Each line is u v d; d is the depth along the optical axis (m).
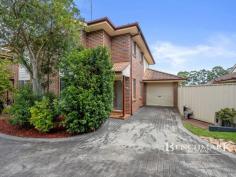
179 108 15.54
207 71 59.19
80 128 7.78
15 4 8.05
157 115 13.52
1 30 8.70
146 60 24.05
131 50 14.07
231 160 5.18
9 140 7.19
